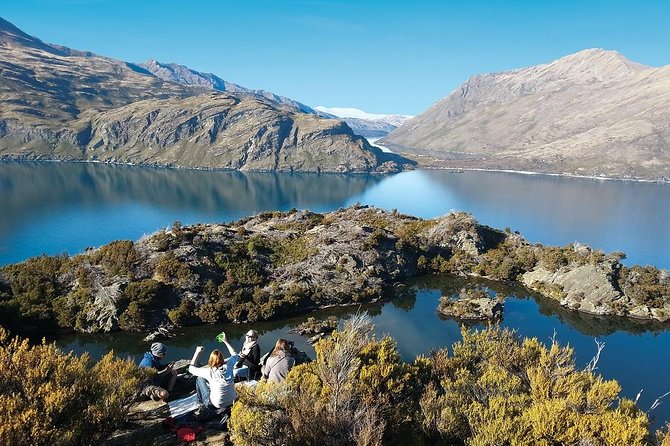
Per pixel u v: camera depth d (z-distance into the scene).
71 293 54.16
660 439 14.30
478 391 16.92
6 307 50.16
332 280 65.94
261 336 53.28
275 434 11.14
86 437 10.84
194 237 65.06
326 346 14.66
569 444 13.52
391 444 12.91
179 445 11.48
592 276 69.00
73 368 12.11
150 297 53.81
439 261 80.56
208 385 13.08
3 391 11.01
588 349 54.56
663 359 52.38
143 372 14.93
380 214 99.38
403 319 60.00
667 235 197.00
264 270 65.62
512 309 66.00
